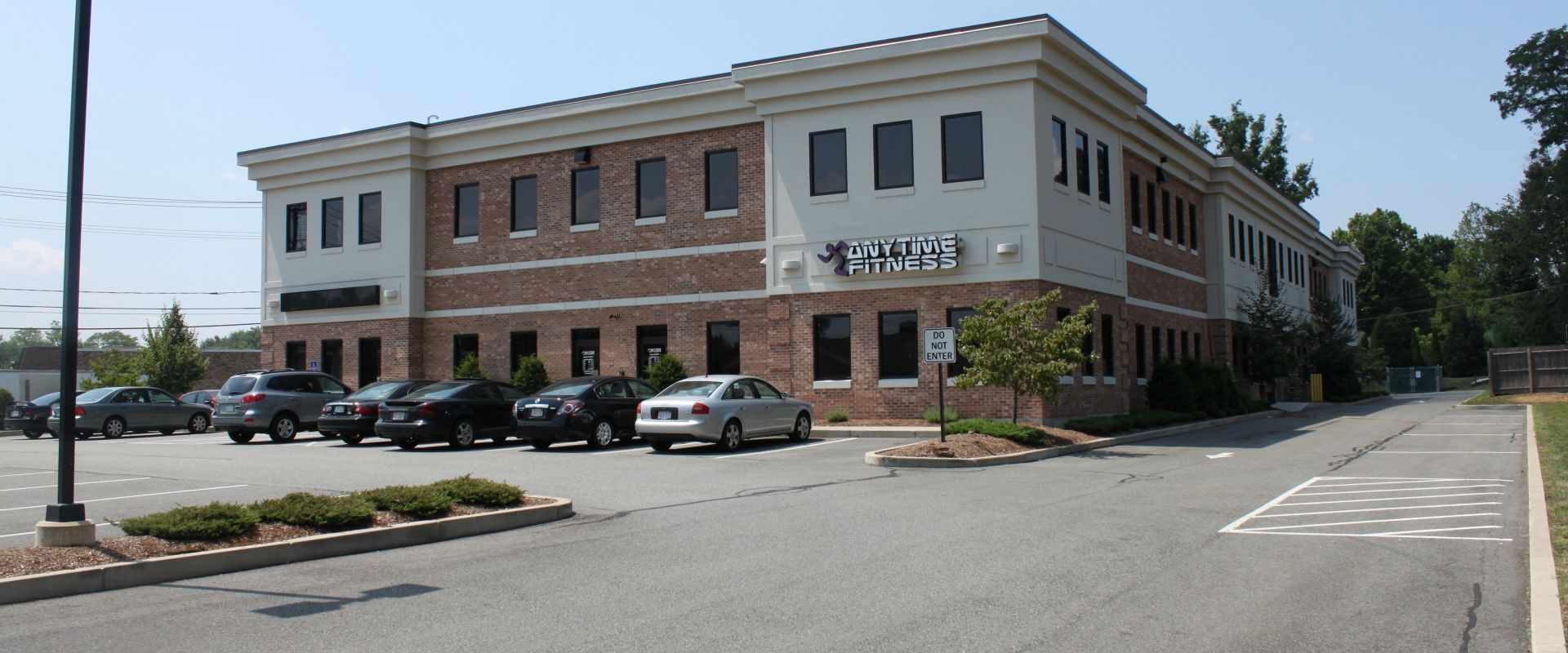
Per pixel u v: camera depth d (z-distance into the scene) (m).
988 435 19.38
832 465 17.33
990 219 24.08
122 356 43.16
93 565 8.24
